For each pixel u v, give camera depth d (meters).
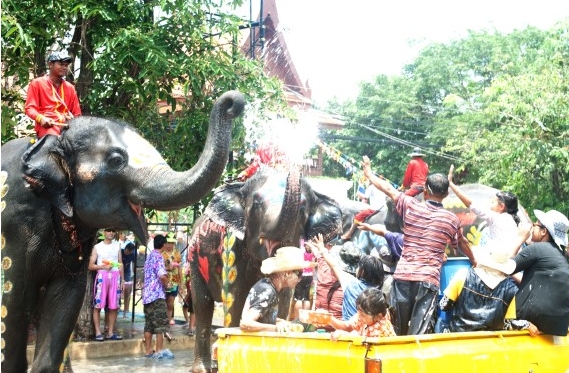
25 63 11.08
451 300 6.27
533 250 6.27
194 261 9.31
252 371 5.63
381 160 34.59
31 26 10.72
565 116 21.48
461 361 5.16
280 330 5.77
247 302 6.04
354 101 35.56
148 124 12.05
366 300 5.55
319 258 8.54
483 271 6.22
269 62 25.77
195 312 9.45
